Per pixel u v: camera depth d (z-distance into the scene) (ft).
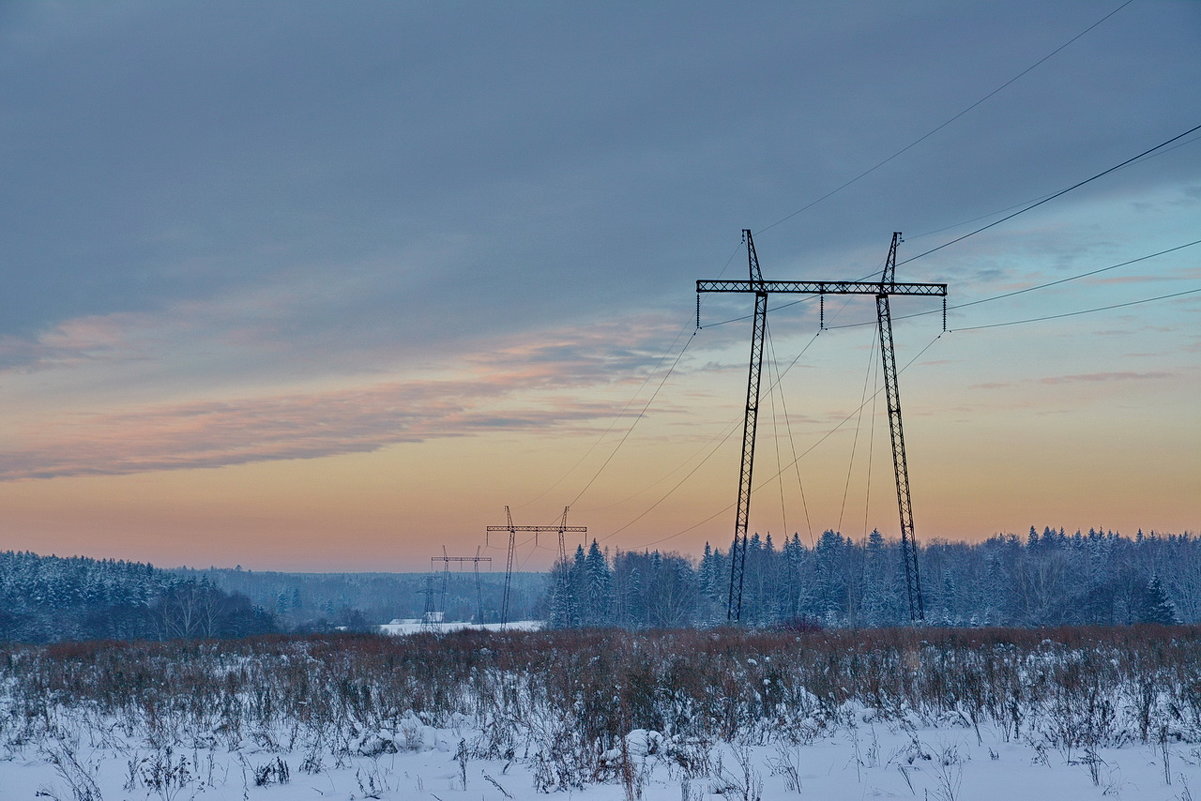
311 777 41.19
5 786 40.70
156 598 433.48
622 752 40.14
